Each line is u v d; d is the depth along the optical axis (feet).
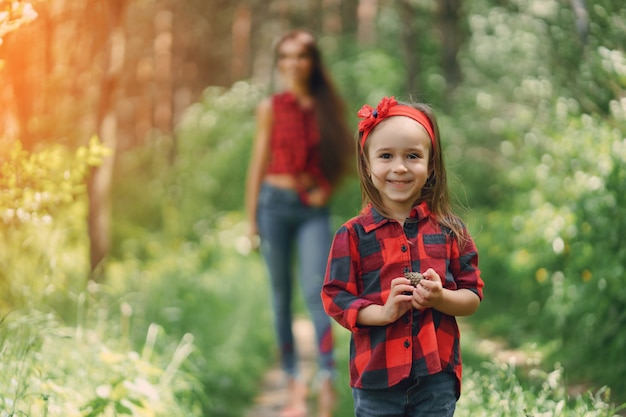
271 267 20.21
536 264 23.50
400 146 10.71
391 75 45.98
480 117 38.68
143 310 22.93
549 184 22.88
